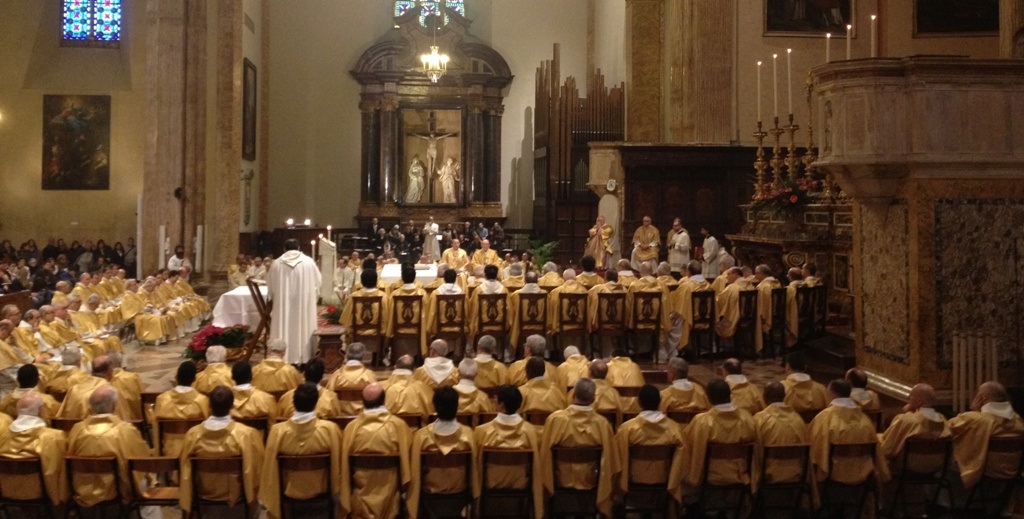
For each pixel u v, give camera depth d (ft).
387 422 18.92
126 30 82.89
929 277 27.02
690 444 19.75
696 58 63.26
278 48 97.45
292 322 35.09
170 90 67.77
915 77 26.61
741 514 20.43
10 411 21.84
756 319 38.45
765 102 62.95
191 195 68.74
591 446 18.95
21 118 81.51
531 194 100.32
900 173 27.48
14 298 42.93
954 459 20.97
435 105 98.32
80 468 18.35
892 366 28.60
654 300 37.37
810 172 45.21
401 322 35.81
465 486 18.84
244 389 21.91
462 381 22.31
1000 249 27.25
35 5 82.07
